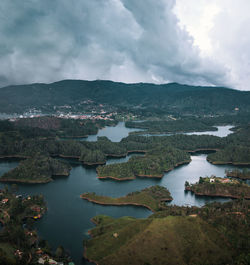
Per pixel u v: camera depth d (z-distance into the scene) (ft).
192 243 653.71
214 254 632.79
